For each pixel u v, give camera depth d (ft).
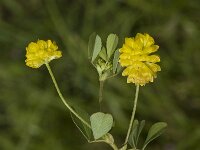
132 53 0.52
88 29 1.12
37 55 0.56
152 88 1.08
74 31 1.12
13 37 1.12
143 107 1.06
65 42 1.10
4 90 1.10
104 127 0.53
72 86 1.09
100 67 0.55
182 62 1.12
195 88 1.11
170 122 1.07
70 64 1.10
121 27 1.12
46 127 1.06
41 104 1.07
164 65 1.11
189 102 1.11
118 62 0.56
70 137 1.06
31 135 1.05
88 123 0.55
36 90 1.09
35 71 1.10
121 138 1.04
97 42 0.55
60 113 1.07
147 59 0.53
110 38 0.55
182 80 1.11
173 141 1.06
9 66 1.11
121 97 1.06
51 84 1.09
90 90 1.08
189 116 1.10
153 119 1.06
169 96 1.09
